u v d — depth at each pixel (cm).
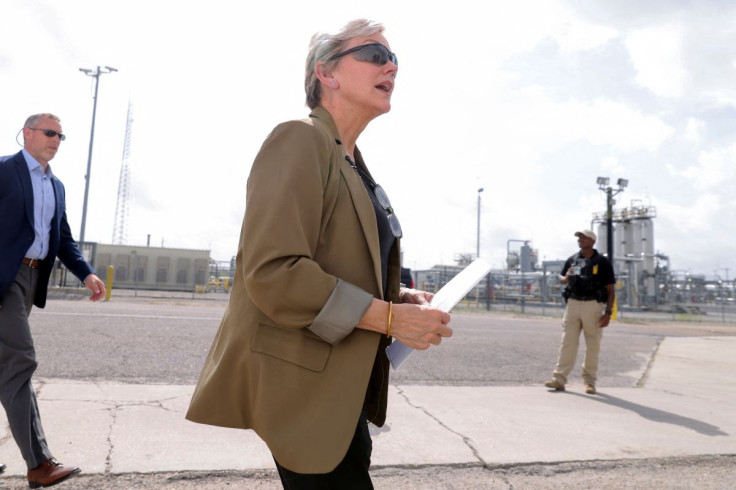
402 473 285
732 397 539
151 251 2930
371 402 132
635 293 3628
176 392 418
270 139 114
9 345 242
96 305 1280
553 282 3362
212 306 1545
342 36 135
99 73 2219
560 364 543
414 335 109
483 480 283
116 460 276
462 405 436
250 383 110
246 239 108
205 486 256
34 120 262
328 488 116
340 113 138
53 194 273
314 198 110
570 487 280
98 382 444
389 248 134
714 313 3450
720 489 286
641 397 522
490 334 1091
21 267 256
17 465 263
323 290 104
